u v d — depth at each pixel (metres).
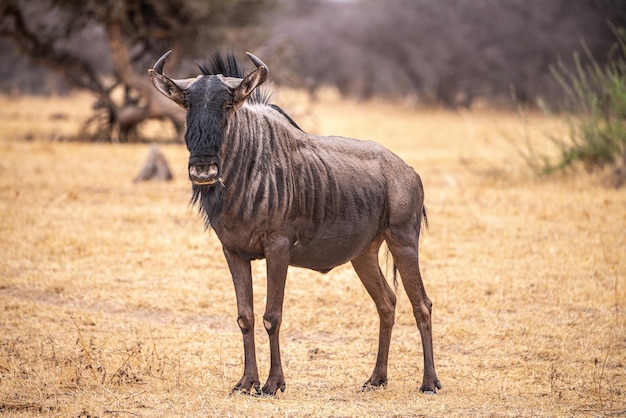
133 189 56.69
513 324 30.38
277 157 22.09
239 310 22.55
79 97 165.75
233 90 20.72
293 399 22.42
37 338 28.00
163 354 26.67
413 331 30.11
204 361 26.17
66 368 24.39
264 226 21.77
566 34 126.50
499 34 140.50
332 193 22.88
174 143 92.25
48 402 21.89
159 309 32.00
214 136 20.16
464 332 29.44
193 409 21.28
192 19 92.00
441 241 41.66
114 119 94.00
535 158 64.50
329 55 194.12
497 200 52.59
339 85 198.25
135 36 93.19
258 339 28.89
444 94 155.88
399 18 162.75
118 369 24.33
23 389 22.94
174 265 37.38
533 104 136.38
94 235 41.66
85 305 32.34
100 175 63.25
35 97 168.62
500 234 43.25
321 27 197.75
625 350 27.89
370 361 26.89
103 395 22.53
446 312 31.81
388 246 24.45
